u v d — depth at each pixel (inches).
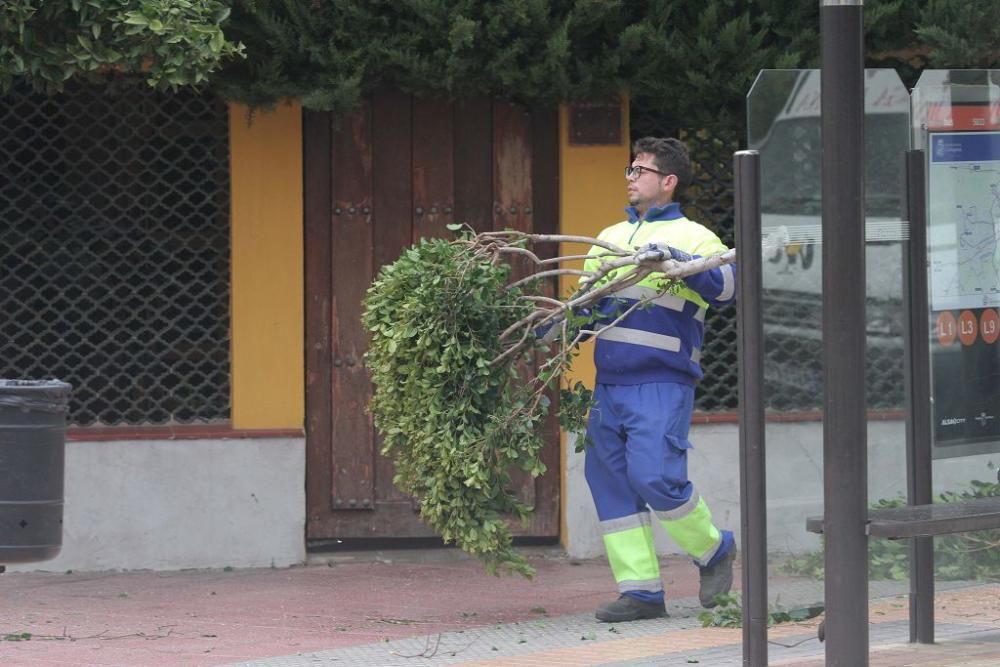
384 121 548.7
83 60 452.8
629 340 422.3
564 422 424.5
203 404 548.1
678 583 514.0
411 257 410.6
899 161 373.1
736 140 548.7
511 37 496.7
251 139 533.3
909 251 372.8
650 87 511.2
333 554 555.2
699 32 495.8
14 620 452.1
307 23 485.1
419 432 411.2
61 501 366.3
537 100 533.0
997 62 502.0
